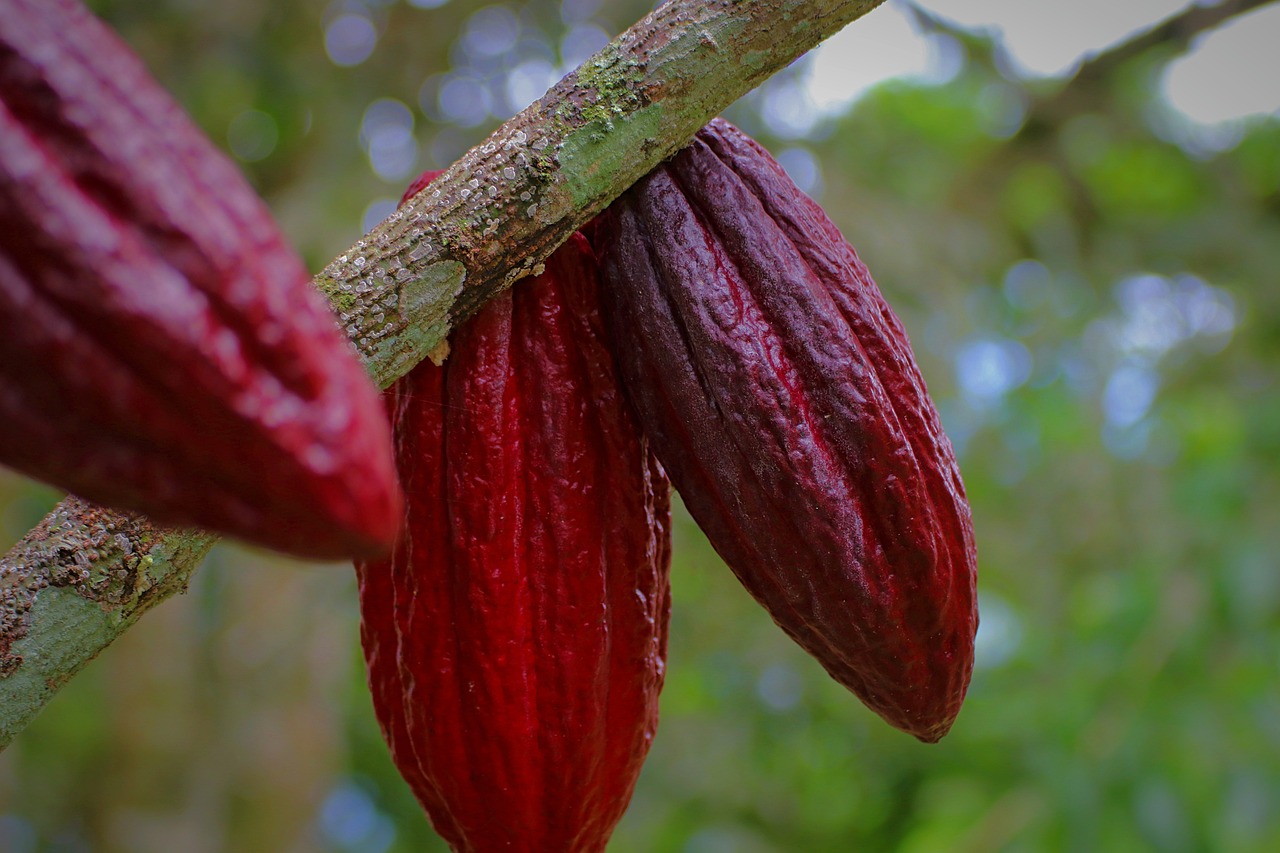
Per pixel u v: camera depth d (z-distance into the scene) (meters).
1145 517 1.94
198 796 1.67
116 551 0.64
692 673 2.13
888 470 0.68
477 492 0.69
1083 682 1.60
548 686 0.70
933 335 1.82
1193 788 1.44
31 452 0.53
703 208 0.69
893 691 0.70
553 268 0.70
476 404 0.69
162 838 1.62
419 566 0.70
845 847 2.34
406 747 0.73
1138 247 2.05
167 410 0.53
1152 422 2.03
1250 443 1.70
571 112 0.65
